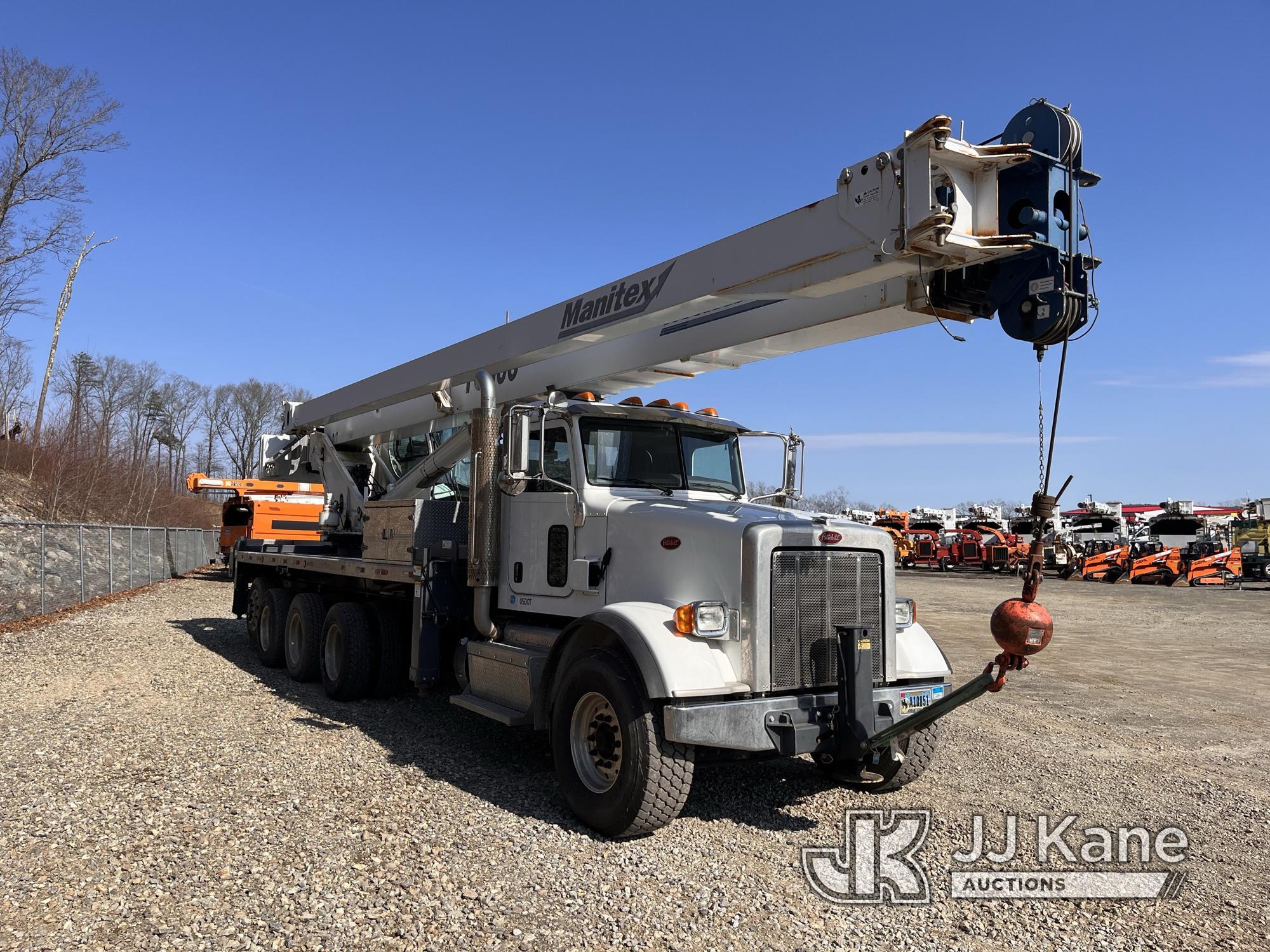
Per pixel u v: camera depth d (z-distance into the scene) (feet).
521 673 18.74
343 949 11.13
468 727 23.82
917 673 17.92
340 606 27.76
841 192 14.66
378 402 31.60
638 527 17.76
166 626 45.39
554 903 12.74
